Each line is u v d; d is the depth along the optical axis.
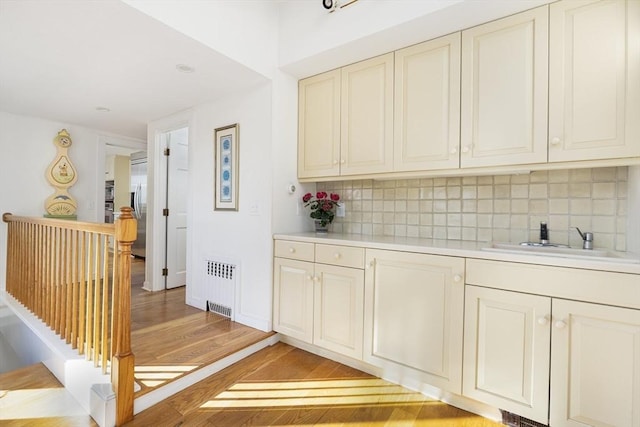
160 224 3.68
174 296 3.42
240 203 2.66
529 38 1.63
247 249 2.60
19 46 1.93
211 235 2.90
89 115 3.39
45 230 2.43
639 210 1.49
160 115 3.39
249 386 1.87
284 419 1.59
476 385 1.57
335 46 2.08
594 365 1.30
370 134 2.18
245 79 2.40
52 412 1.68
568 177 1.81
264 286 2.48
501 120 1.71
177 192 3.85
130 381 1.58
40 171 3.53
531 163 1.63
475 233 2.09
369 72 2.20
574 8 1.52
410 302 1.78
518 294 1.46
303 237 2.26
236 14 2.11
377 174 2.16
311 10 2.23
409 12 1.76
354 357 1.99
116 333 1.62
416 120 1.98
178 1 1.77
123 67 2.22
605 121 1.46
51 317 2.31
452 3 1.62
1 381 1.99
